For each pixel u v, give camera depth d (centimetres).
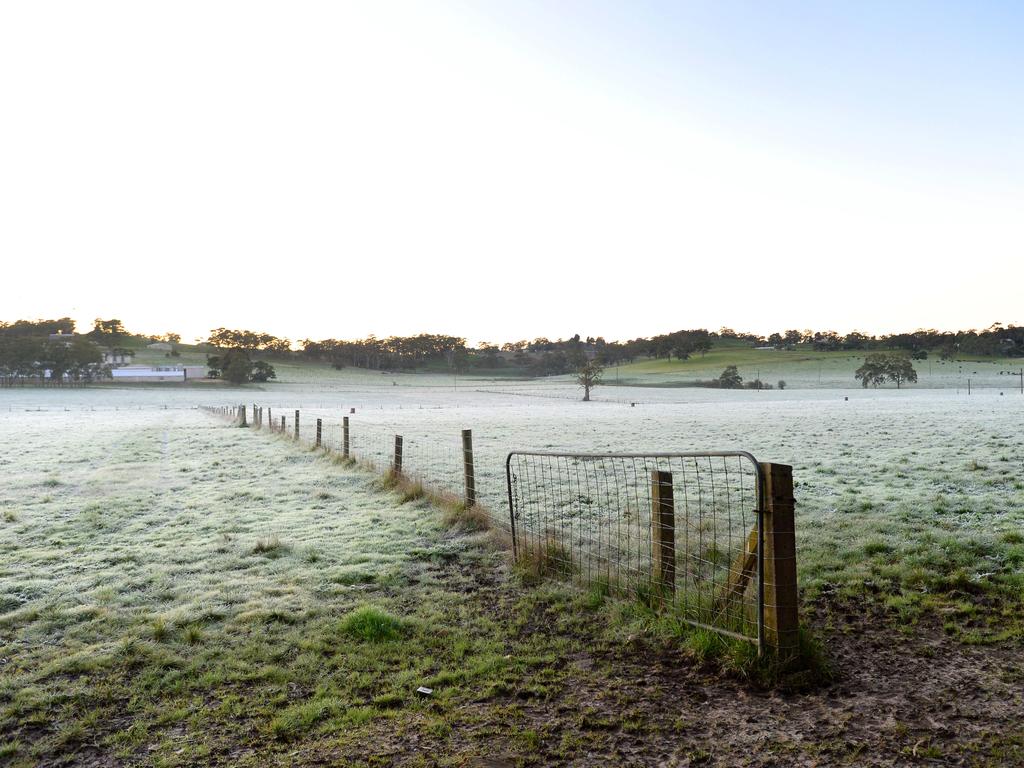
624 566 848
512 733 458
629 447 2397
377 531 1112
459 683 546
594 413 5547
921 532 956
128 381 18288
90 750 454
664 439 2675
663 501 690
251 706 513
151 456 2445
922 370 19500
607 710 488
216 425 4459
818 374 19575
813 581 767
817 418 3647
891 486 1348
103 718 499
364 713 491
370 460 1958
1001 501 1138
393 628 670
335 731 470
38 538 1120
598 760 420
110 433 3775
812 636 606
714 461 1883
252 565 927
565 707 496
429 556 959
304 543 1039
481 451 2373
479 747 441
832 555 877
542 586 798
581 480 1628
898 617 659
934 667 539
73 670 585
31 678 567
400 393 14562
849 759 406
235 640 645
